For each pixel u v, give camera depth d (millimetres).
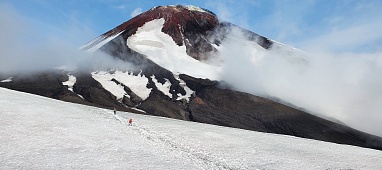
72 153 22094
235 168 23562
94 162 20609
